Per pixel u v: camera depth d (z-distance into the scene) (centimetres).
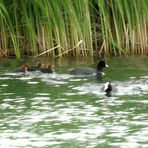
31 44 6309
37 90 4759
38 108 4228
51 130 3728
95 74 5331
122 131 3684
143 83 4906
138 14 6306
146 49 6431
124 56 6312
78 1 6119
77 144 3469
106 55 6369
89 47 6288
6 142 3519
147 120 3900
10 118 3994
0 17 6203
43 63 5975
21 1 6112
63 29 6206
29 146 3444
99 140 3528
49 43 6294
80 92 4669
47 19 6169
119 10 6219
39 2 6025
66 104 4319
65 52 6269
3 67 5784
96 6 6500
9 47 6481
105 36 6350
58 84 4969
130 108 4188
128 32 6397
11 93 4675
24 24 6259
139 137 3566
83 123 3862
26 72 5472
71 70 5475
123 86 4816
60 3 6153
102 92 4656
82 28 6231
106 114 4056
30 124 3859
